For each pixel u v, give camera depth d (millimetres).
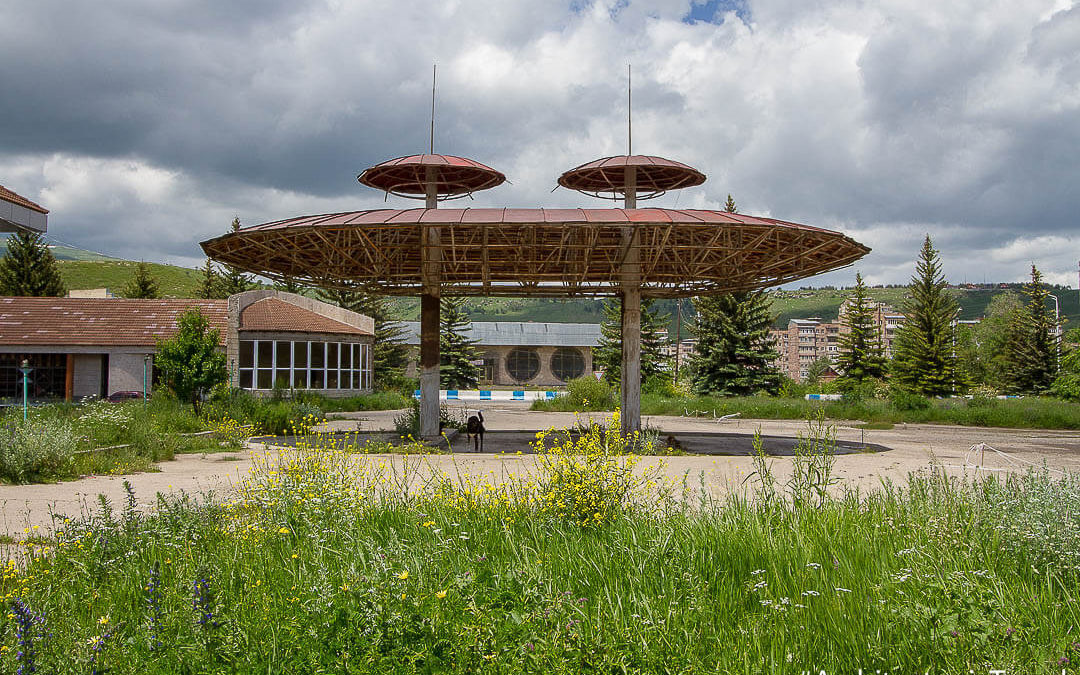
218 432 20734
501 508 7621
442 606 4203
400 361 62750
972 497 7082
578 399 42281
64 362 38031
